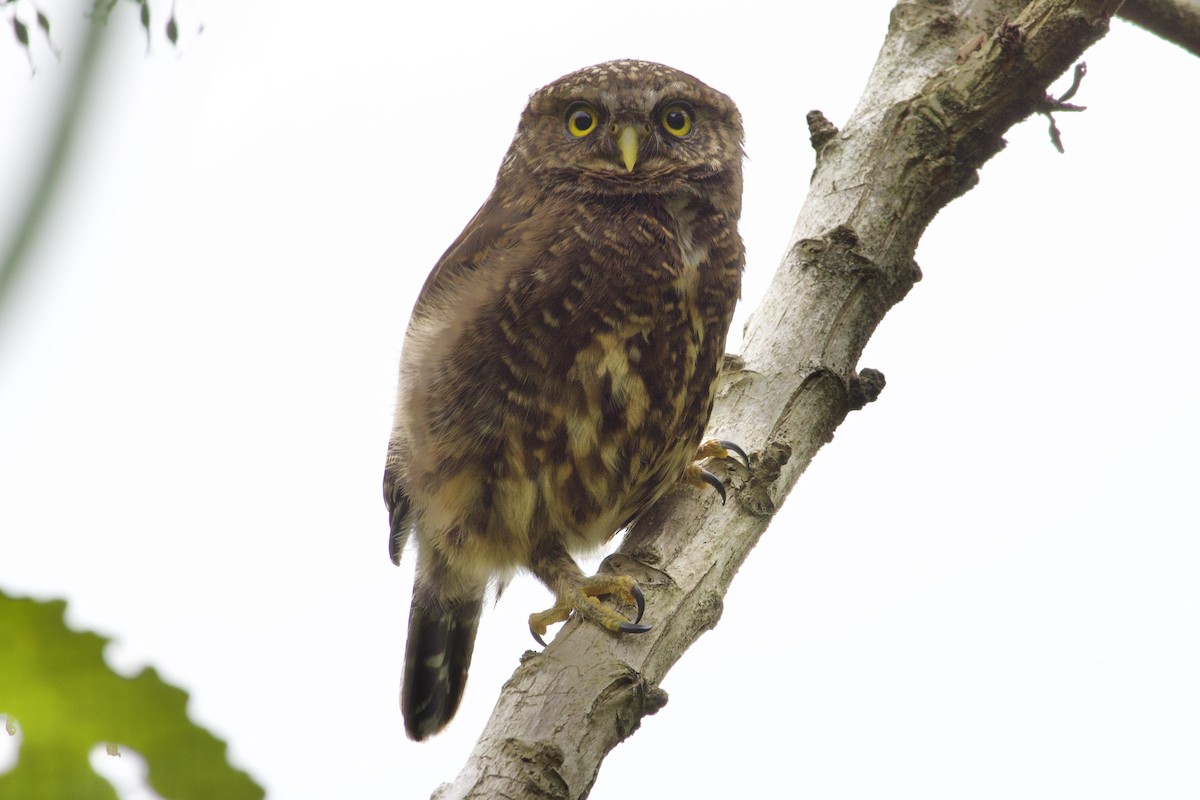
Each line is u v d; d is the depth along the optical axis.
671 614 7.75
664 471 8.95
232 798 2.12
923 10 9.88
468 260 10.70
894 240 9.08
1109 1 8.62
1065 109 8.96
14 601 2.02
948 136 9.11
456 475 10.08
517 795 6.57
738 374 8.88
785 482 8.58
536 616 9.26
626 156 10.64
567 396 9.85
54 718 2.06
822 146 9.51
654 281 10.07
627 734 7.19
